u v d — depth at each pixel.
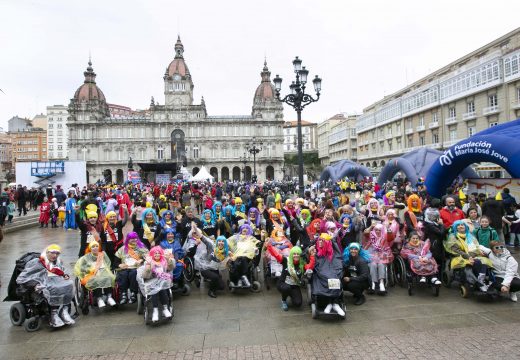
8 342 6.61
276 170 98.81
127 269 8.30
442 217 10.34
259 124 98.12
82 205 9.89
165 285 7.37
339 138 98.06
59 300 7.08
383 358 5.78
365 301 8.35
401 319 7.29
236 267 8.98
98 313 7.98
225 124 97.00
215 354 6.04
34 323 7.06
